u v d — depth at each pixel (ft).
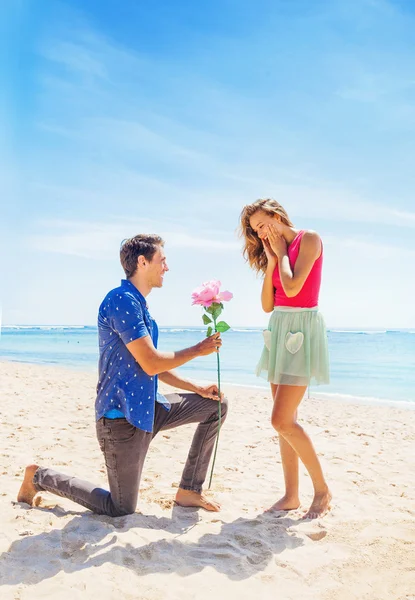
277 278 11.27
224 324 10.71
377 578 8.14
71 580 7.91
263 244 11.55
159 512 10.99
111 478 10.27
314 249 10.66
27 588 7.69
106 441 10.12
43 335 202.69
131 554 8.80
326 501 10.99
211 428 11.38
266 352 11.66
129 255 10.61
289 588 7.88
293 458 11.36
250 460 16.19
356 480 13.70
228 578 8.13
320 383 10.87
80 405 26.78
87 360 68.39
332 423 23.52
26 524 10.02
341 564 8.59
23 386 34.68
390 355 86.33
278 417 10.79
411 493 12.53
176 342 139.23
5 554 8.75
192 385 11.30
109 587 7.72
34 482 11.00
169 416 11.03
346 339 149.79
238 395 33.76
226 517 10.80
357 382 46.09
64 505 11.37
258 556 8.86
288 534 9.76
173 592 7.67
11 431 19.56
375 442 19.13
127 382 10.03
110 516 10.43
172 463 15.52
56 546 8.97
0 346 112.68
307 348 10.72
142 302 10.44
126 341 9.88
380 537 9.52
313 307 10.91
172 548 9.08
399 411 27.35
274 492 12.72
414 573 8.26
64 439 18.44
